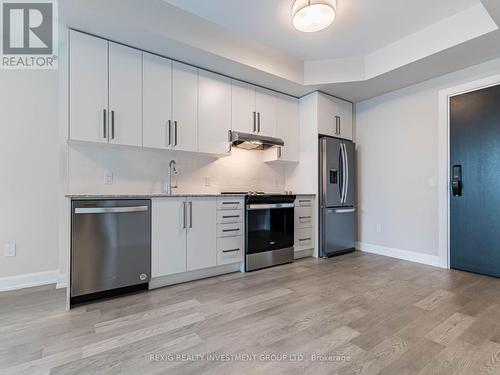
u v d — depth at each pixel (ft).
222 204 8.82
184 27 7.83
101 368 4.19
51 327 5.44
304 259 11.09
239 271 9.40
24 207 8.04
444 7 7.56
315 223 11.55
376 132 12.17
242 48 9.07
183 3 7.47
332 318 5.85
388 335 5.17
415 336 5.13
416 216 10.73
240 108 10.35
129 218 7.13
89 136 7.41
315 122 11.57
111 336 5.11
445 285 7.93
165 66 8.63
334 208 11.61
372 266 10.00
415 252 10.75
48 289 7.68
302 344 4.87
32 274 8.08
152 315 5.98
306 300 6.82
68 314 6.02
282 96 11.72
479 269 9.04
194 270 8.39
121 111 7.85
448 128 9.81
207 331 5.31
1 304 6.59
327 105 11.85
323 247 11.35
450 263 9.71
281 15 7.97
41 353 4.57
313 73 10.78
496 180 8.72
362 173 12.76
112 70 7.72
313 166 11.66
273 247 10.02
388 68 9.62
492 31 7.23
